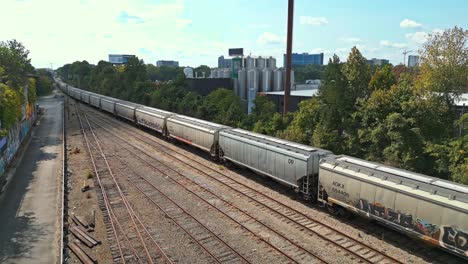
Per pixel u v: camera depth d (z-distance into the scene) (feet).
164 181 87.30
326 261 49.26
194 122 118.01
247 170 94.07
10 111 100.58
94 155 115.34
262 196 75.51
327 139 103.19
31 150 125.80
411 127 92.32
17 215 67.46
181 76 255.91
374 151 94.32
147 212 67.87
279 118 135.33
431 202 47.29
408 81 102.78
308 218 63.87
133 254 52.47
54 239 57.72
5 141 98.37
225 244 54.75
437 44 96.78
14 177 92.38
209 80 295.89
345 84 110.32
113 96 324.80
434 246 49.42
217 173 93.20
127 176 91.50
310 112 117.08
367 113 98.22
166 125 137.39
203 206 70.49
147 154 115.96
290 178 72.08
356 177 57.72
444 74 95.61
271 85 307.17
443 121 96.37
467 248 43.62
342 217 63.93
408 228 50.60
